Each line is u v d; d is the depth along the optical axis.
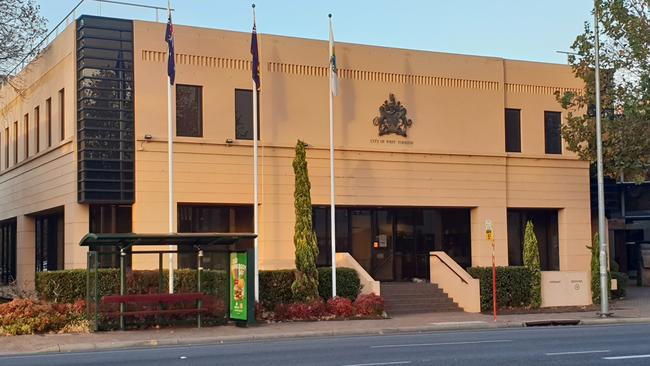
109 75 25.89
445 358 14.87
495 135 32.09
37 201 30.38
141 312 21.11
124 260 22.73
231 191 27.33
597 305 29.11
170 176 24.88
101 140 25.58
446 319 24.84
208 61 27.44
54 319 21.06
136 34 26.31
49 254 32.53
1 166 36.56
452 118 31.31
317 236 29.55
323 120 29.02
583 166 33.81
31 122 31.72
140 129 26.08
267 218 27.81
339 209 30.23
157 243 22.17
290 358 15.23
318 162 28.81
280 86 28.45
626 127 30.25
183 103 27.06
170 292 23.34
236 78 27.86
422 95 30.83
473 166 31.53
